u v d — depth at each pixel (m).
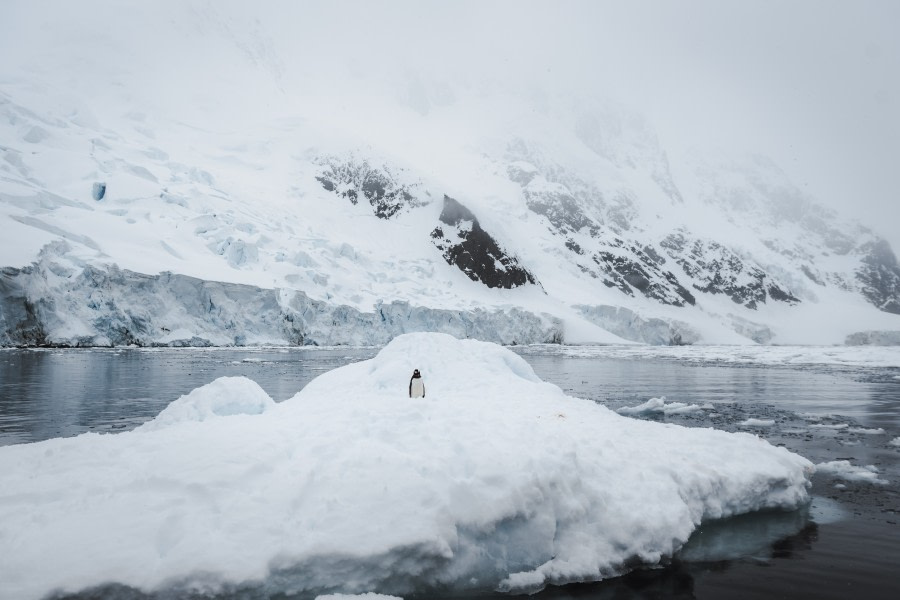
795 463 8.29
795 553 6.21
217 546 4.80
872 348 76.44
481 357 14.38
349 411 8.67
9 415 15.54
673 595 5.22
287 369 30.50
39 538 4.70
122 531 4.86
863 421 15.79
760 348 78.75
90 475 5.92
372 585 5.02
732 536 6.70
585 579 5.53
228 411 10.42
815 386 26.61
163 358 37.12
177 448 6.57
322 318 56.62
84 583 4.33
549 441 7.26
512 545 5.66
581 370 37.50
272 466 6.11
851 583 5.45
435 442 6.96
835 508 7.80
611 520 6.02
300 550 4.88
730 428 14.55
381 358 13.84
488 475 5.91
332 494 5.58
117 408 16.88
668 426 9.66
